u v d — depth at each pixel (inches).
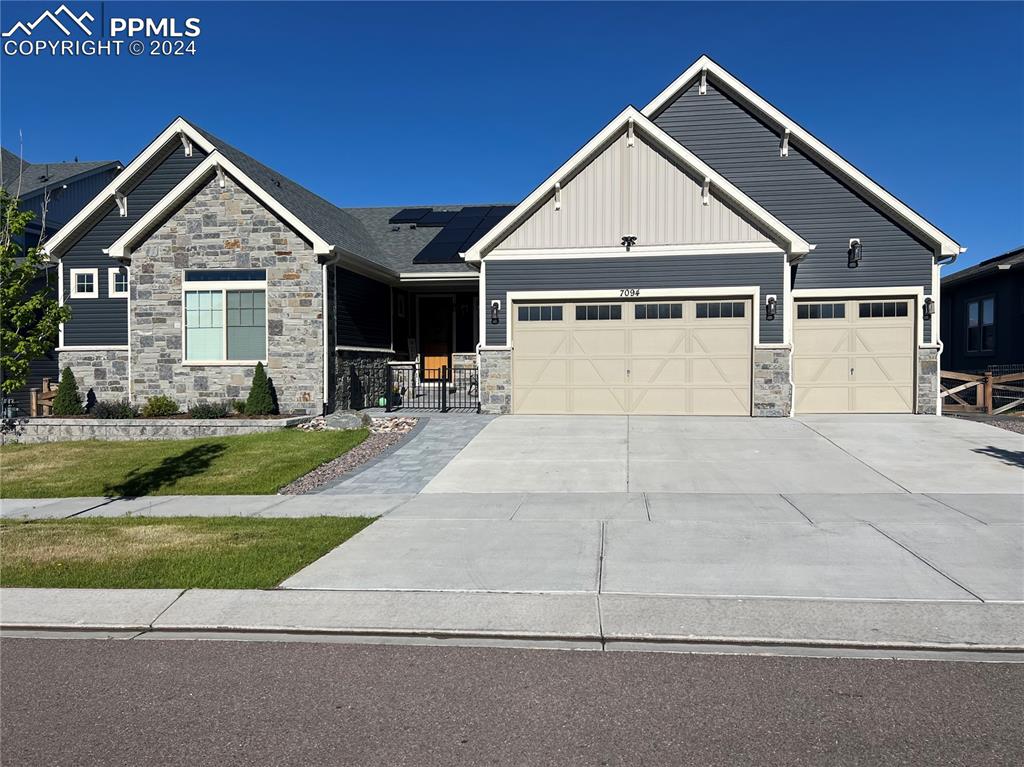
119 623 224.2
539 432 559.2
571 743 149.2
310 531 321.4
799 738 150.2
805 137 681.6
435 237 882.8
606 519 337.7
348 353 711.1
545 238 645.3
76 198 1167.6
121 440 603.8
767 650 197.6
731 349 622.8
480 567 269.0
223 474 460.4
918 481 404.2
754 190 701.3
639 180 631.2
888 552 276.7
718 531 312.3
